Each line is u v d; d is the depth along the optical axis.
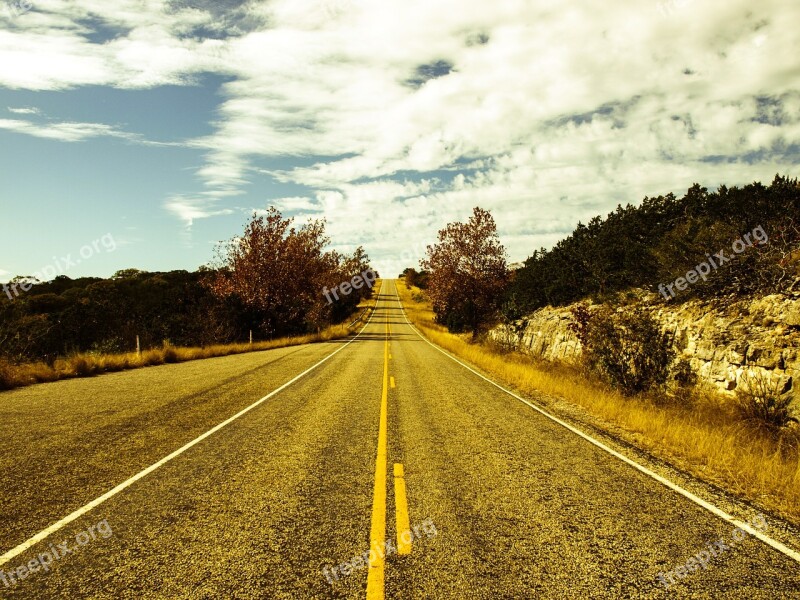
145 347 24.33
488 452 6.77
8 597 3.09
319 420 8.59
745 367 9.35
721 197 13.30
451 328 45.34
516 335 24.44
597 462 6.40
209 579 3.33
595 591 3.29
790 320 9.08
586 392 11.53
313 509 4.60
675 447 7.24
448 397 11.52
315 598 3.12
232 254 36.09
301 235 41.16
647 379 11.24
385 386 13.05
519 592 3.25
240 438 7.20
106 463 5.85
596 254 19.34
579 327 15.92
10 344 15.88
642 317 12.04
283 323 37.97
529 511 4.68
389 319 73.50
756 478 5.78
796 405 7.92
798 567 3.73
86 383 12.30
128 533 4.03
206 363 18.16
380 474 5.67
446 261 35.66
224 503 4.71
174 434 7.30
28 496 4.78
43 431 7.23
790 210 11.34
